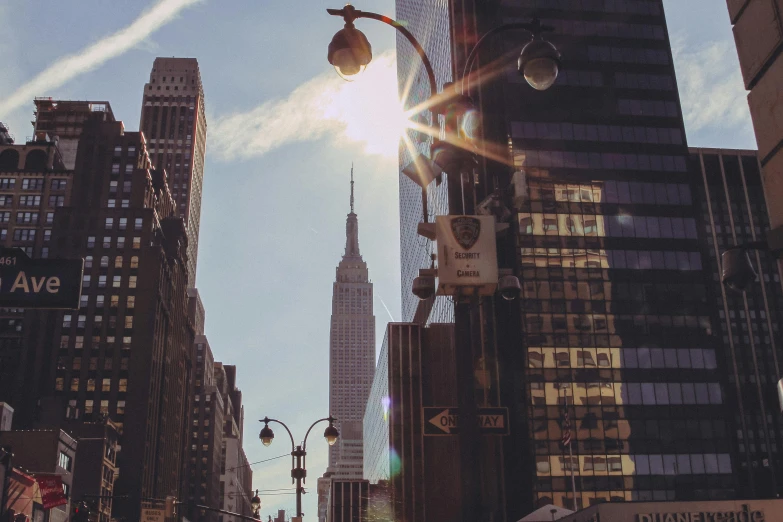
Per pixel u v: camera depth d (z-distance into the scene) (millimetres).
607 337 101312
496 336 102562
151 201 165000
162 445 152000
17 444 81938
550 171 106750
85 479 106375
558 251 103938
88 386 139000
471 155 13172
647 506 41312
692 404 99750
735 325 159500
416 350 139250
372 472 193000
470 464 14031
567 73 112188
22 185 161375
